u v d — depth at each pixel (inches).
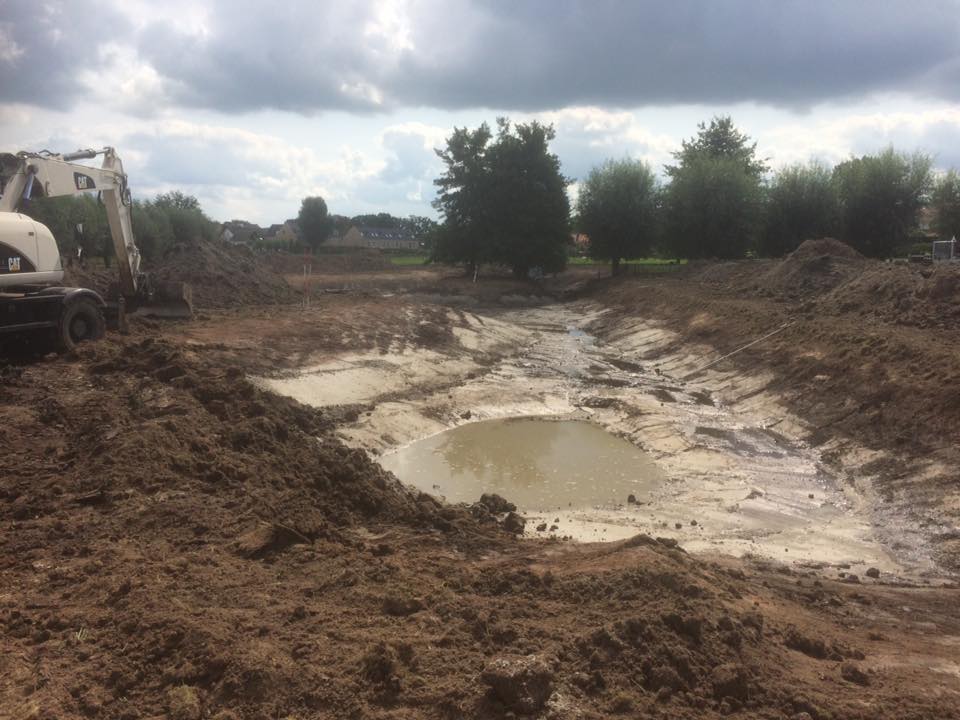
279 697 202.5
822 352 784.3
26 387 533.6
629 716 198.7
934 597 367.9
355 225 5590.6
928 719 212.5
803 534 475.5
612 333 1380.4
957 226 1844.2
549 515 497.4
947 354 640.4
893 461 559.8
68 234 1416.1
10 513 356.5
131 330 772.0
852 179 1918.1
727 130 2723.9
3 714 198.2
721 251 2012.8
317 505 411.2
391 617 255.9
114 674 215.0
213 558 307.6
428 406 754.2
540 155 2119.8
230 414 525.0
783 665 236.4
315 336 868.6
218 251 1391.5
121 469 398.6
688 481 575.8
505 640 234.1
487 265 2485.2
